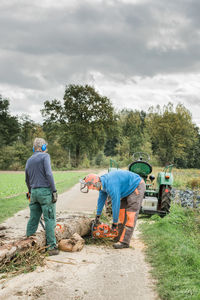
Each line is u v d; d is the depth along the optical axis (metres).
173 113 63.12
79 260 4.41
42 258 4.25
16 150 47.06
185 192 13.52
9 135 66.56
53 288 3.40
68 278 3.71
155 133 64.19
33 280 3.61
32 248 4.30
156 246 5.09
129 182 5.29
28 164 4.73
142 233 6.18
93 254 4.75
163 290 3.34
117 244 5.14
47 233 4.61
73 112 55.38
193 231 6.36
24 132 68.25
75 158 57.25
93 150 57.19
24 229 6.41
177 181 18.58
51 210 4.62
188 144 68.88
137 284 3.57
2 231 6.14
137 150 66.06
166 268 4.00
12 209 8.89
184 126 62.47
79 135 55.03
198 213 8.21
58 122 56.19
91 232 5.67
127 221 5.25
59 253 4.73
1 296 3.17
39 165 4.63
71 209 9.55
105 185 5.17
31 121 68.06
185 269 3.89
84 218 5.79
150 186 9.80
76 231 5.33
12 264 3.98
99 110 55.41
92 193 14.23
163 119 62.88
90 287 3.46
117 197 5.17
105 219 7.30
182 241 5.25
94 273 3.90
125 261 4.42
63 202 11.16
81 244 4.93
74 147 58.81
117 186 5.17
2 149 47.62
